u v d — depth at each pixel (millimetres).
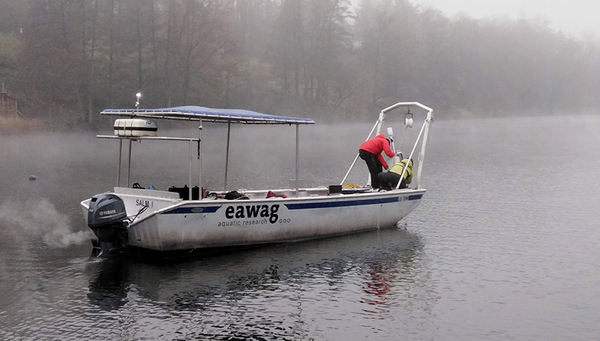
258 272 10578
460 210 16875
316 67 78375
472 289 9828
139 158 33938
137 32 59406
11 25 72625
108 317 8453
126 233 11000
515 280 10320
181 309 8789
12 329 7988
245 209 11508
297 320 8414
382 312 8750
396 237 13359
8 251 11875
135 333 7918
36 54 53406
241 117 11773
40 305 8883
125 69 60906
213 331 8023
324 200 12578
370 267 11008
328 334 7961
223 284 9906
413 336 7922
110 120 58219
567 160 32469
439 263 11344
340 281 10172
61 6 53969
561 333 8070
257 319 8445
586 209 17078
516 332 8086
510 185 22297
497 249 12406
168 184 22438
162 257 11133
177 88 62156
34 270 10602
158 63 62156
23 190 20734
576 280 10352
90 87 56000
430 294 9562
